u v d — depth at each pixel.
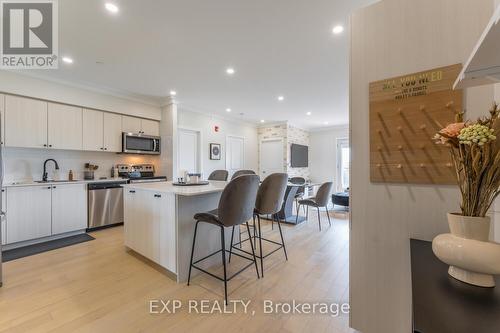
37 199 3.12
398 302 1.22
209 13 2.00
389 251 1.24
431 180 1.13
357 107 1.33
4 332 1.51
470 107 1.04
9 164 3.31
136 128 4.44
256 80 3.52
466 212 0.82
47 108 3.38
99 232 3.65
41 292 1.96
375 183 1.28
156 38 2.38
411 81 1.17
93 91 3.82
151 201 2.41
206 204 2.44
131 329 1.55
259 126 7.25
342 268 2.46
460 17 1.06
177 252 2.15
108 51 2.64
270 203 2.38
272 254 2.83
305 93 4.14
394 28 1.22
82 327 1.56
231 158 6.37
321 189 3.86
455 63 1.06
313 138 7.77
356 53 1.33
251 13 2.00
